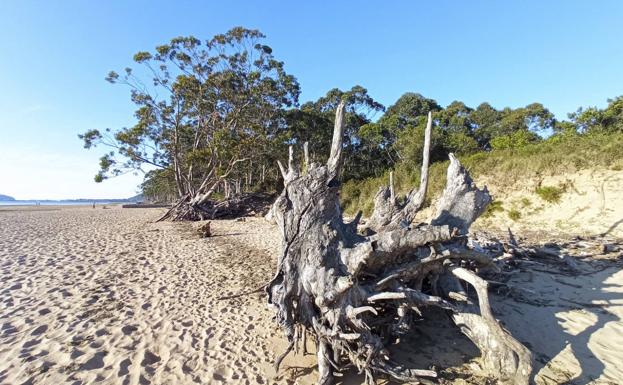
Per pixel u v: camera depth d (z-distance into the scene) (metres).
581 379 4.36
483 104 39.19
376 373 4.44
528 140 25.34
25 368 4.61
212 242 14.94
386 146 33.50
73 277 8.95
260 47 28.92
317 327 4.40
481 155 18.95
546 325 5.83
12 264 10.23
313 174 4.87
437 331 5.75
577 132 24.66
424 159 5.96
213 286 8.46
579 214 13.72
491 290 7.26
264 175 41.97
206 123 28.77
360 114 40.25
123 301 7.25
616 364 4.64
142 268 10.06
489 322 4.48
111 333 5.74
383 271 4.91
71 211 40.00
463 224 6.04
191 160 26.14
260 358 5.05
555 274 8.48
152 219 26.44
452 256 4.90
